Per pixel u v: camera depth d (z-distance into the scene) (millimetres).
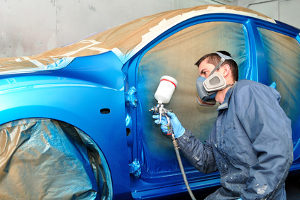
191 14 1853
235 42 2018
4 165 1261
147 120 1668
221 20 1967
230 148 1228
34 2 3818
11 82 1326
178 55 1780
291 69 2279
